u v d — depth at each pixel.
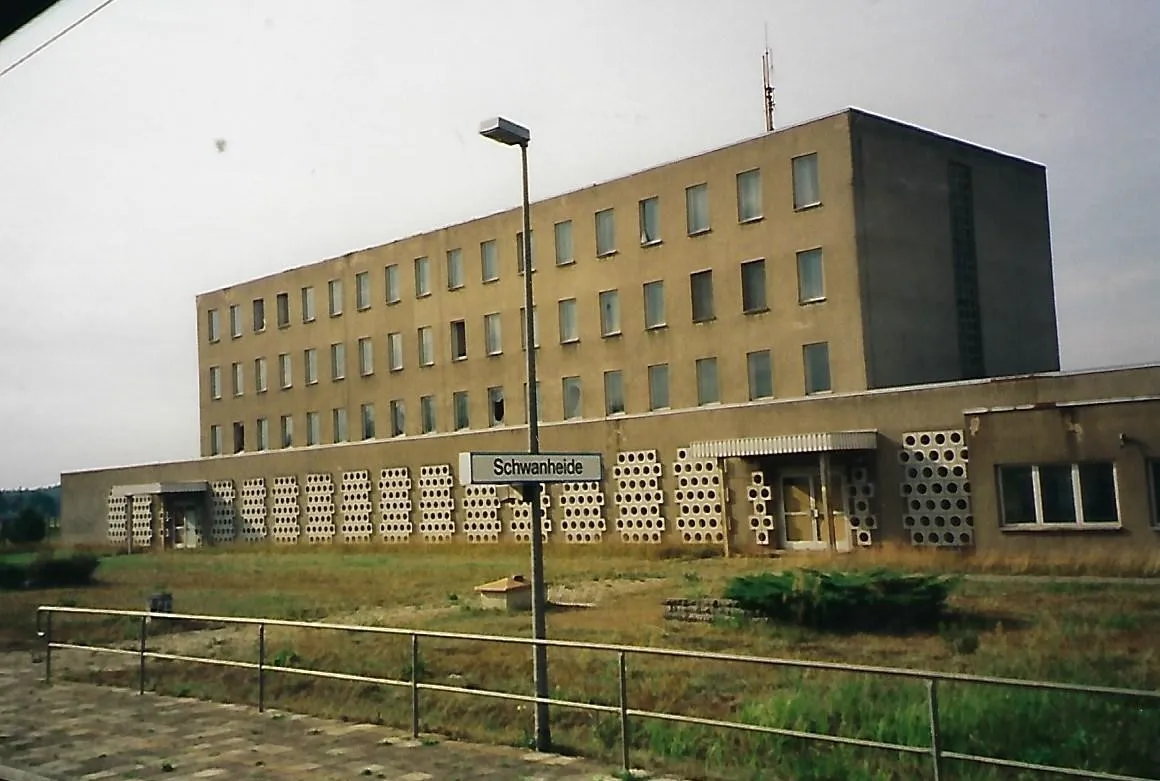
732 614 18.11
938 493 30.09
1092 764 9.02
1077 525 25.45
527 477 10.50
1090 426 25.31
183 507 62.53
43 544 63.72
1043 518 26.22
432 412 52.41
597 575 29.03
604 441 39.59
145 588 32.38
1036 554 25.94
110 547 62.34
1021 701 10.66
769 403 34.28
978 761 7.70
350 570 35.97
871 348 36.50
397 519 49.69
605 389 44.38
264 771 9.91
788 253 38.44
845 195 36.94
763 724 10.62
